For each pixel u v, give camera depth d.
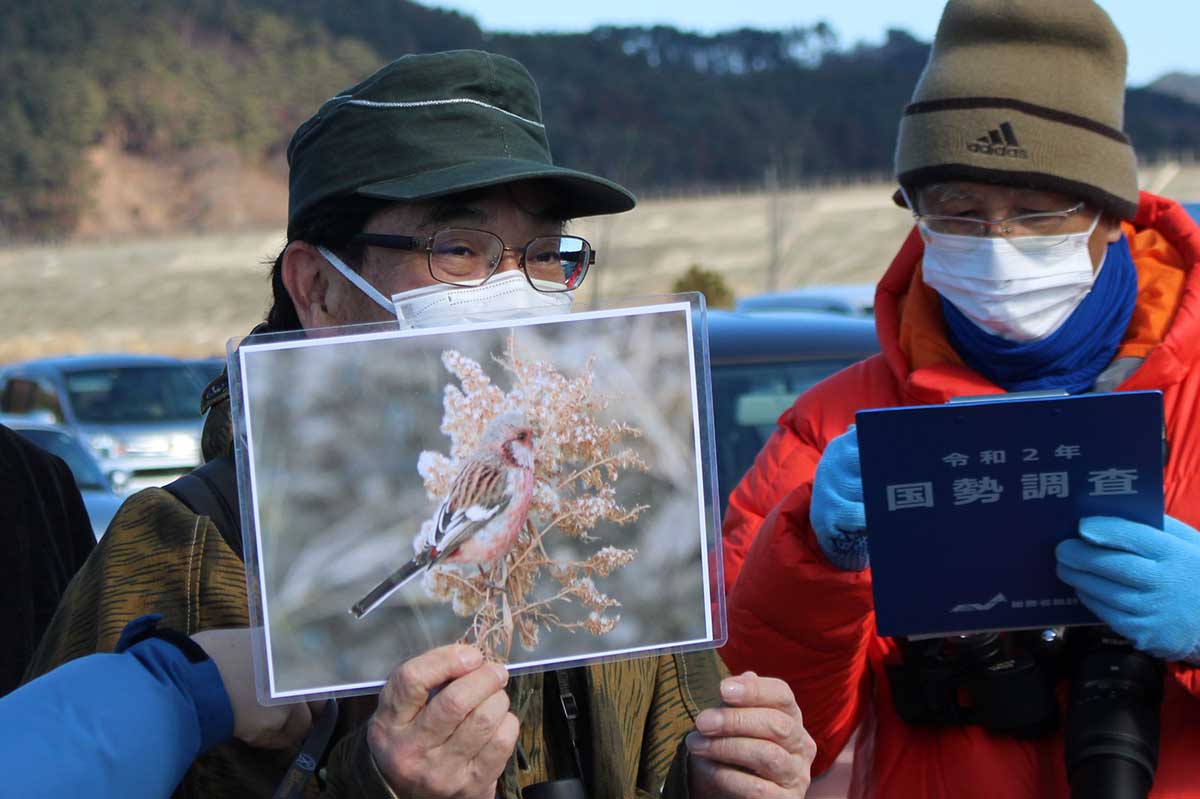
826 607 2.11
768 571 2.13
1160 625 1.86
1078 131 2.28
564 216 2.07
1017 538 1.90
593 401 1.64
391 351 1.60
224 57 129.50
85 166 109.19
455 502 1.60
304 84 125.75
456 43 139.88
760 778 1.71
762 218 54.91
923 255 2.52
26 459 2.74
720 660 2.11
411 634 1.59
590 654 1.63
